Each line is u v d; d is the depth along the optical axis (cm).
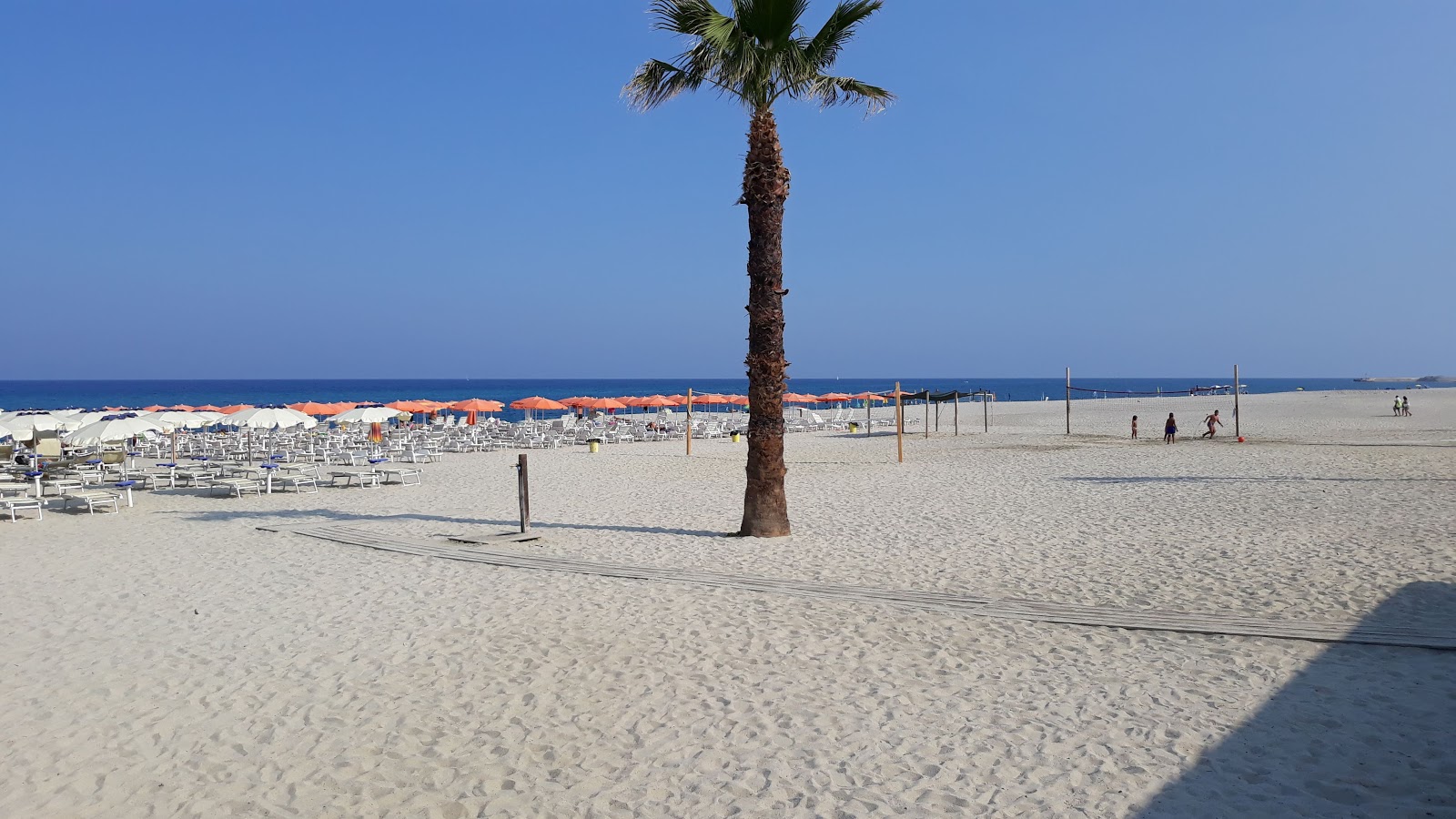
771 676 590
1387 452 2091
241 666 625
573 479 1928
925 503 1431
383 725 512
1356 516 1166
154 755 473
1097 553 986
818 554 1017
